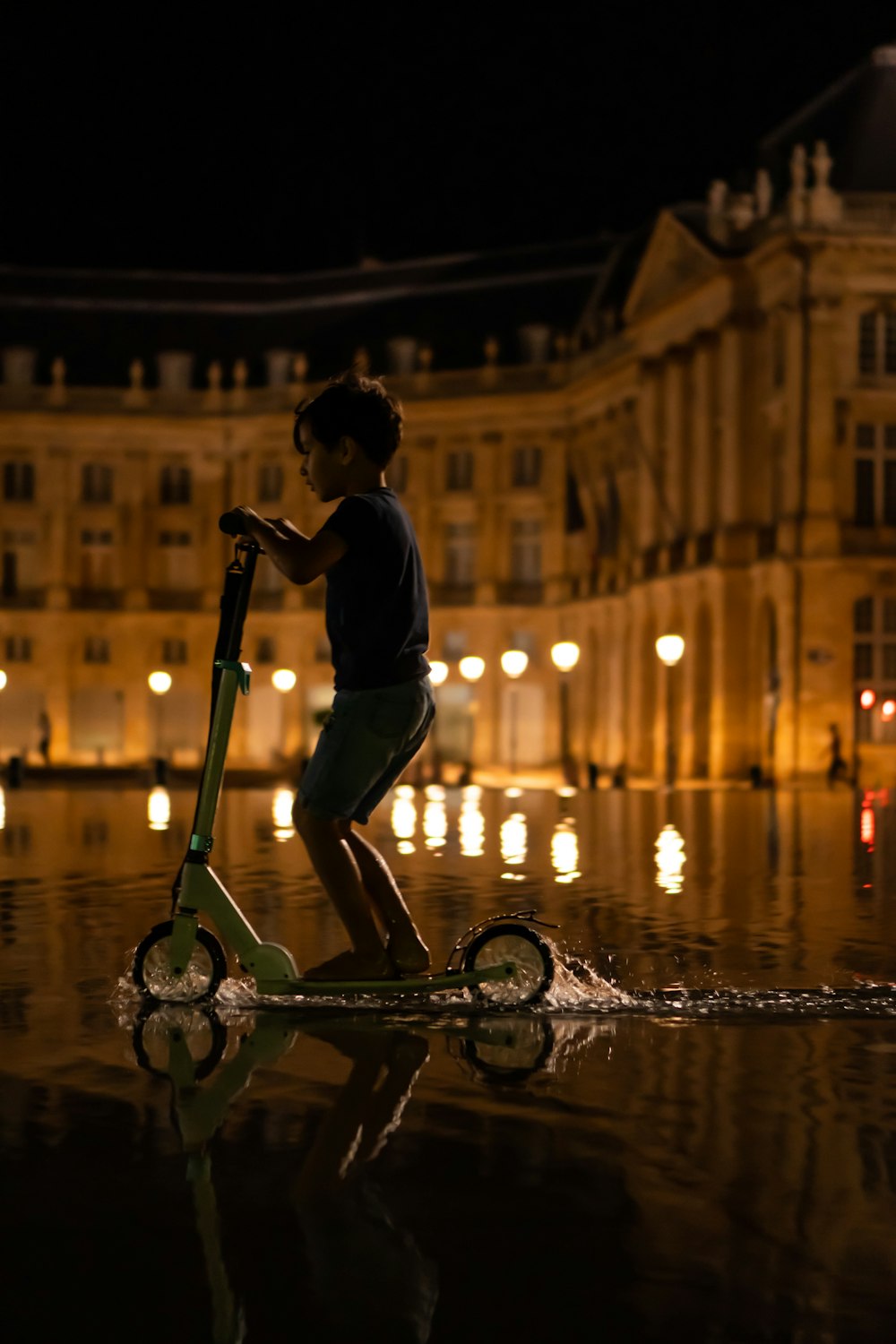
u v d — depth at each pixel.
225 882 12.30
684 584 54.94
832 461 47.88
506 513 70.38
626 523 62.81
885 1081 5.39
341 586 6.63
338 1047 5.93
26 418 73.94
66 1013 6.59
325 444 6.80
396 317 74.94
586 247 72.69
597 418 66.19
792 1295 3.43
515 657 41.00
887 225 48.03
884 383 48.44
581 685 67.06
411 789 40.94
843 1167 4.36
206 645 74.69
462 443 71.44
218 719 6.79
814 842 18.41
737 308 51.84
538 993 6.74
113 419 74.12
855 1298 3.41
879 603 48.41
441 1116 4.90
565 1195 4.09
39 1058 5.71
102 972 7.73
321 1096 5.15
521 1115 4.91
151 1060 5.69
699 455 54.78
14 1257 3.64
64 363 75.94
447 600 71.25
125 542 74.81
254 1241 3.74
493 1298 3.41
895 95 51.25
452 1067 5.58
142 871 13.43
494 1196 4.08
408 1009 6.66
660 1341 3.20
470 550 71.56
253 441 74.25
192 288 78.88
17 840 17.64
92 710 74.88
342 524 6.55
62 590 74.00
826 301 47.84
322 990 6.80
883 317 48.47
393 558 6.62
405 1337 3.21
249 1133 4.67
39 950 8.54
